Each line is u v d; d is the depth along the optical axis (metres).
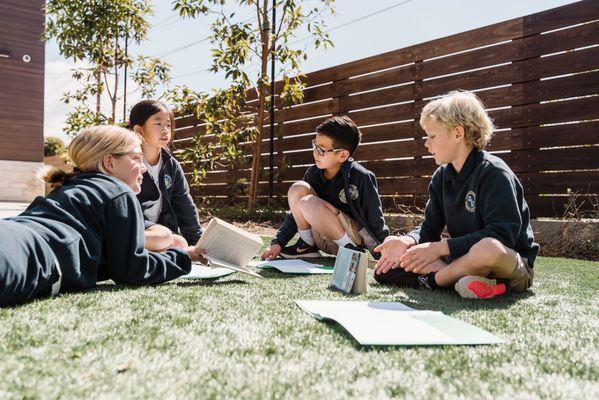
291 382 0.74
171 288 1.57
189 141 7.39
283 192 5.89
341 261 1.70
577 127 3.55
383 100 4.86
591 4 3.50
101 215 1.49
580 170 3.55
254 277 1.94
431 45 4.45
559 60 3.65
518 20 3.88
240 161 5.84
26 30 11.19
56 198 1.46
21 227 1.28
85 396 0.67
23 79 11.20
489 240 1.54
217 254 1.87
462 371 0.82
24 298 1.25
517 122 3.87
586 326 1.19
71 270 1.38
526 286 1.74
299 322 1.13
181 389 0.70
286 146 5.87
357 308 1.28
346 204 2.55
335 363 0.84
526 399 0.71
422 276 1.75
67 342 0.91
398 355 0.90
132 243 1.52
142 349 0.88
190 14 5.44
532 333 1.11
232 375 0.76
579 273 2.37
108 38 7.48
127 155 1.68
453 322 1.15
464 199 1.77
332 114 5.36
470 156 1.75
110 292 1.44
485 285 1.56
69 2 7.03
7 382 0.71
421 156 4.52
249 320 1.13
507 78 3.95
